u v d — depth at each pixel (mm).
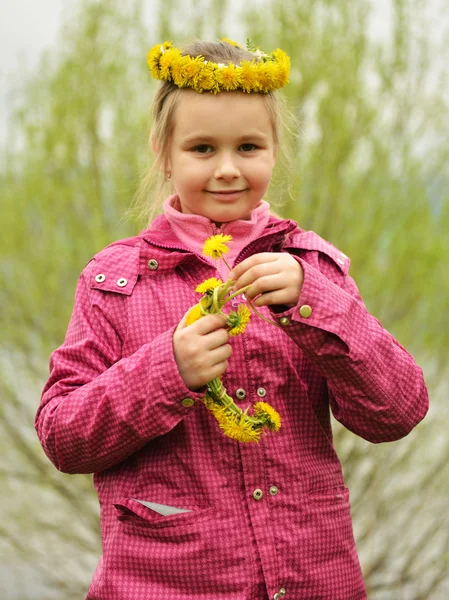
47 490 5637
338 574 1604
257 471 1569
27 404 5590
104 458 1548
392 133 5207
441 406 5391
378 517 5426
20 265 5348
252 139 1660
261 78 1648
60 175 5258
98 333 1664
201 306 1489
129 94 5230
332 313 1479
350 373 1521
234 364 1620
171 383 1461
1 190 5375
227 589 1520
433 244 5184
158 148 1799
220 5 5145
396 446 5340
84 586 5711
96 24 5250
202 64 1639
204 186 1669
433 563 5488
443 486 5457
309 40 5098
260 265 1473
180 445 1577
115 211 5195
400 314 5324
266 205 1789
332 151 5102
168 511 1547
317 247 1729
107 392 1517
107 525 1617
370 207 5191
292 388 1634
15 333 5426
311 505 1596
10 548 5750
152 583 1543
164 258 1672
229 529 1538
